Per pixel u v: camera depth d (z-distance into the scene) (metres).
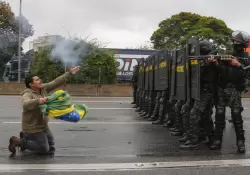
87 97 24.09
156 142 7.31
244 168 5.26
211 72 6.28
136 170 5.12
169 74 8.59
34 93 6.01
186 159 5.79
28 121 5.98
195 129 6.53
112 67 27.86
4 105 15.91
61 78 6.45
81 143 7.16
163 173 4.97
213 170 5.14
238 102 6.35
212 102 6.68
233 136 8.12
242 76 6.29
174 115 8.33
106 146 6.88
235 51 6.59
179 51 7.16
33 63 26.75
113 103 17.67
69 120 5.78
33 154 6.11
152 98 10.69
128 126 9.56
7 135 7.99
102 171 5.06
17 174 4.89
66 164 5.44
